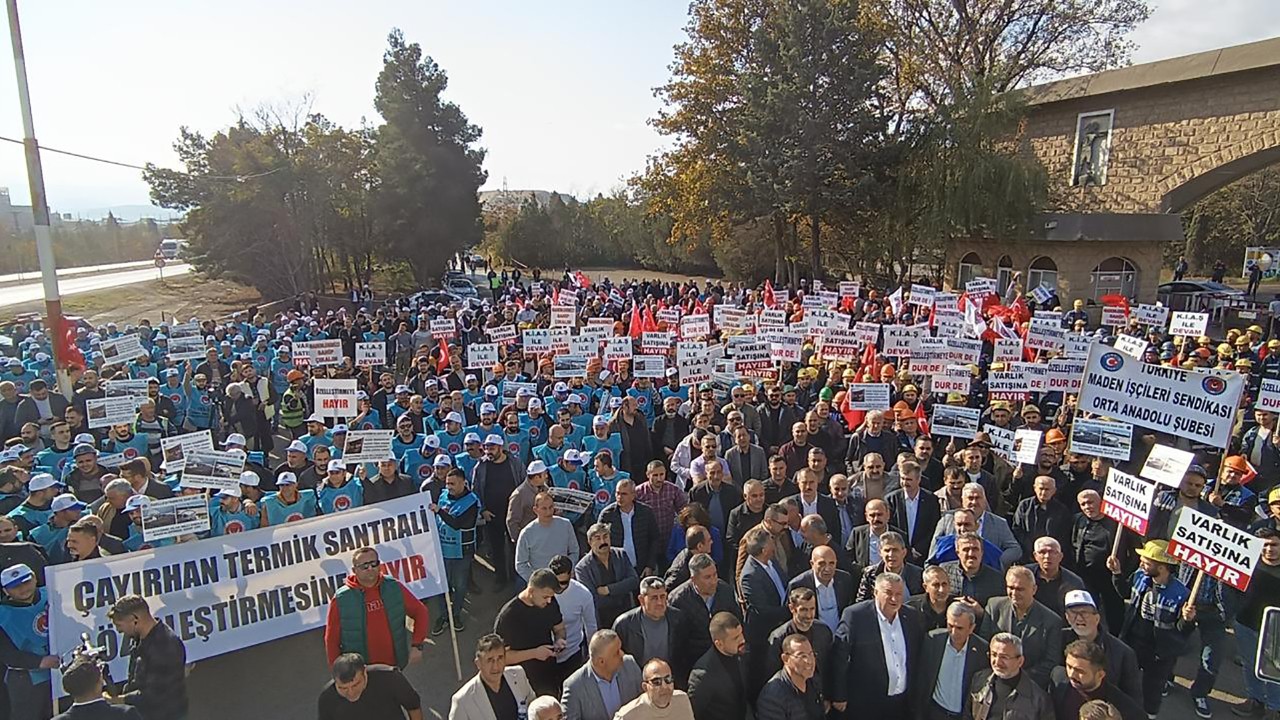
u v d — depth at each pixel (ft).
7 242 227.40
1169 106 106.01
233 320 81.97
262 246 131.13
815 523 22.22
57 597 20.68
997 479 29.27
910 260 117.08
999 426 32.76
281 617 22.81
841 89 105.40
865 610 18.70
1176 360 45.85
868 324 45.03
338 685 16.33
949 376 37.99
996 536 23.57
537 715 14.76
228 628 22.24
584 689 17.19
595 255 235.61
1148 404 27.89
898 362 49.29
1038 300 79.56
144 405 37.40
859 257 132.36
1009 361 39.06
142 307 134.31
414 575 24.07
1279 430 32.71
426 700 23.65
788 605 20.44
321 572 23.43
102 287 161.99
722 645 17.43
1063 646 18.15
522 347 55.11
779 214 116.57
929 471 29.76
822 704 18.61
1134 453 31.30
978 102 101.14
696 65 118.32
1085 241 98.37
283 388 52.65
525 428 36.76
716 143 114.93
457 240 156.76
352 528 23.94
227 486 26.94
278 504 27.37
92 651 18.76
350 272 163.43
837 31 103.96
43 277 49.60
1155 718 22.06
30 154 48.78
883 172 109.81
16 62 47.78
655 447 38.09
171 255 261.24
